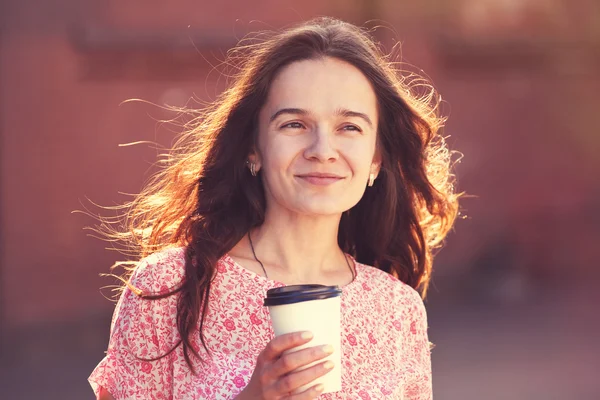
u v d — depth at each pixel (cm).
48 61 1677
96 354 1543
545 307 1870
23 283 1658
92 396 1246
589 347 1495
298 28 371
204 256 353
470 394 1193
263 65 358
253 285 359
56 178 1683
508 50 2009
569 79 2088
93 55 1691
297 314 299
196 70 1742
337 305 308
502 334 1612
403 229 424
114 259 1706
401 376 379
